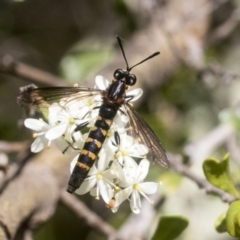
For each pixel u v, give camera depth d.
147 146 0.17
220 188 0.18
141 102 0.24
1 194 0.18
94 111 0.17
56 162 0.20
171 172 0.21
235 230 0.17
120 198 0.17
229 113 0.22
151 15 0.24
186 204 0.24
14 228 0.18
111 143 0.17
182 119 0.25
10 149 0.20
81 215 0.20
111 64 0.23
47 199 0.19
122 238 0.20
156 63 0.24
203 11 0.24
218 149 0.24
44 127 0.17
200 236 0.24
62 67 0.24
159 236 0.18
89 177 0.17
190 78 0.25
